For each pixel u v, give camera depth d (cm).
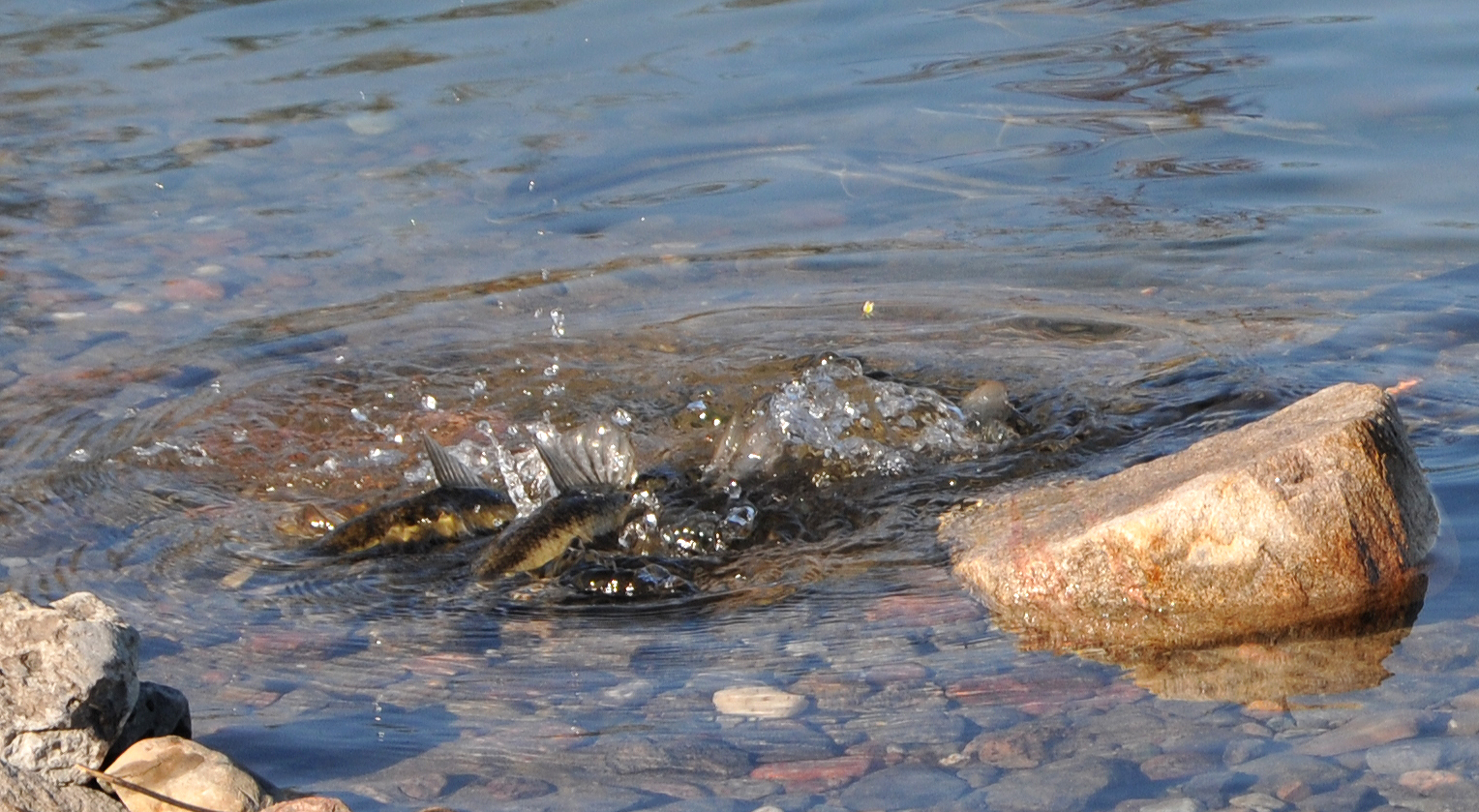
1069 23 1964
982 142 1602
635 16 2062
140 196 1564
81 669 693
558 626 853
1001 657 791
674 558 931
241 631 858
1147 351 1184
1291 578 820
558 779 693
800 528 965
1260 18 1923
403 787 692
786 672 786
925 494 998
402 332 1296
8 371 1234
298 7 2173
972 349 1210
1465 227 1335
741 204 1494
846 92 1750
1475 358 1107
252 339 1291
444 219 1498
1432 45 1769
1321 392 938
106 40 2070
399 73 1873
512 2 2153
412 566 940
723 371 1206
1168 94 1689
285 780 702
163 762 689
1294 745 685
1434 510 879
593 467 1016
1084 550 841
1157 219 1411
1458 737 678
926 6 2080
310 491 1059
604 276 1375
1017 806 652
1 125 1747
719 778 687
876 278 1348
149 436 1135
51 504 1032
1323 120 1591
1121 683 757
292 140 1684
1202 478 841
